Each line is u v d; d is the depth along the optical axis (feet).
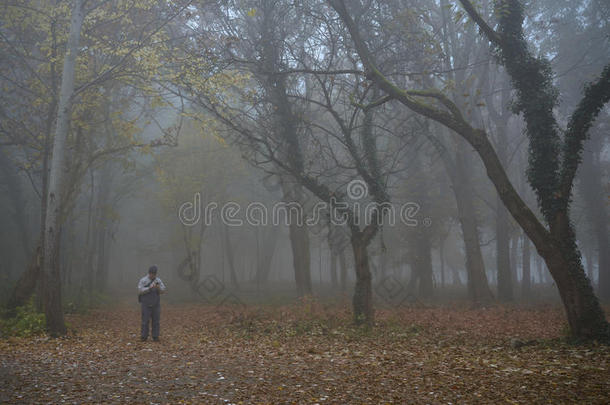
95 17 50.55
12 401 17.56
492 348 31.22
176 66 51.52
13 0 51.78
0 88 60.08
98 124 61.72
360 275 46.70
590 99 33.19
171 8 49.93
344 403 17.54
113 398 18.28
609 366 23.26
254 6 52.54
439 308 70.59
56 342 36.06
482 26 37.91
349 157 61.93
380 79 41.86
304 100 53.83
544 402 17.08
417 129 57.88
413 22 53.01
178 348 33.27
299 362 26.27
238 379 21.71
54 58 50.29
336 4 47.80
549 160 35.04
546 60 36.91
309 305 53.83
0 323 43.78
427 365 24.54
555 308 65.57
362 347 32.42
